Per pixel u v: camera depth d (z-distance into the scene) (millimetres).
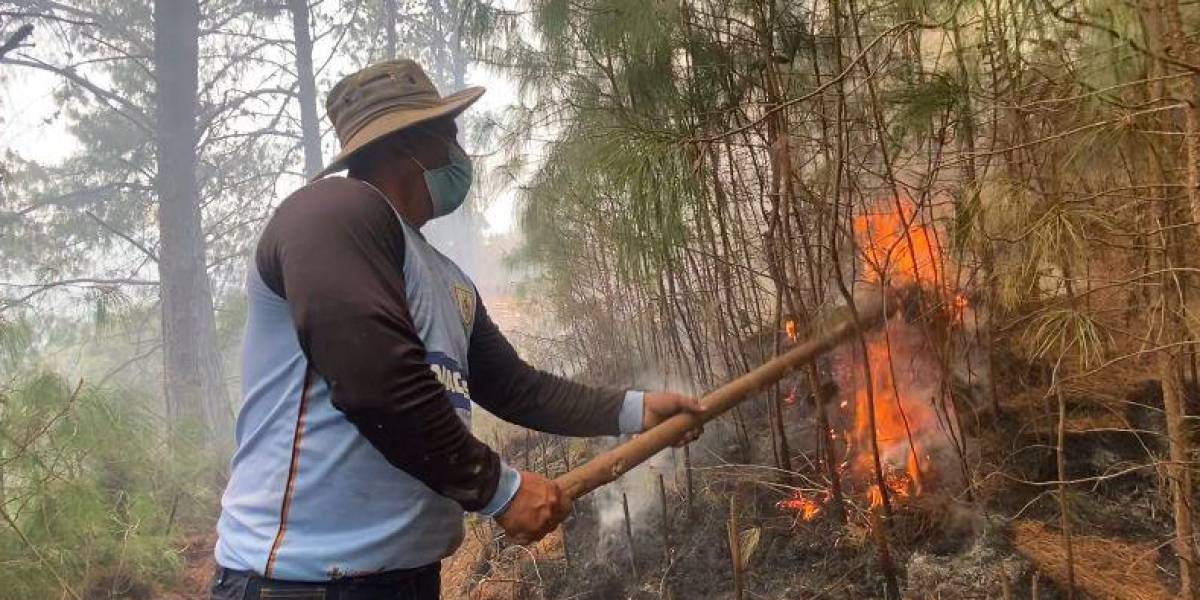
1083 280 2170
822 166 2469
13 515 3949
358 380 1097
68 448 4172
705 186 2406
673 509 2820
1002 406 2537
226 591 1276
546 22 2959
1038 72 2078
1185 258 2008
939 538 2217
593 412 1652
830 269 2436
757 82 2465
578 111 3100
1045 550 2105
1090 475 2342
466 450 1192
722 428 3074
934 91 2096
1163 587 1928
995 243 2168
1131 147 1862
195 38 8344
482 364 1600
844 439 2643
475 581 3154
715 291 2793
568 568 2865
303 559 1231
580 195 2961
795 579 2291
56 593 3873
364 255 1176
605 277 3855
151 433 5207
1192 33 1770
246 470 1301
